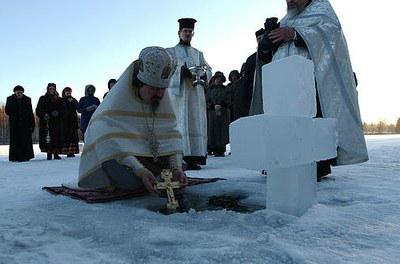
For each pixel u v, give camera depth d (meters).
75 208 3.21
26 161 10.77
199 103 6.61
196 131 6.54
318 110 4.41
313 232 2.35
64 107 11.81
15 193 4.24
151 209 3.17
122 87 3.49
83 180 3.54
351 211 2.87
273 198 2.75
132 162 3.26
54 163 9.46
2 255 2.13
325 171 4.65
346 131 4.35
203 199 3.56
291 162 2.50
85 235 2.49
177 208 3.17
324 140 2.79
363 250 2.05
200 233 2.34
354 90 4.46
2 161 11.13
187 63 6.61
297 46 4.40
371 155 8.66
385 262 1.87
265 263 1.91
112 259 2.02
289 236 2.28
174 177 3.40
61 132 11.63
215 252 2.01
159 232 2.36
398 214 2.79
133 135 3.42
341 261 1.88
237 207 3.22
